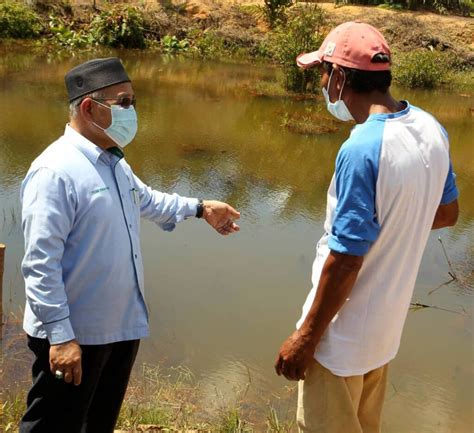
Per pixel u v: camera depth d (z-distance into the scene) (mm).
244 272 5477
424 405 3898
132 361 2281
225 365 4078
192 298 4938
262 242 6230
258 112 12484
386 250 1921
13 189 7082
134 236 2172
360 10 22047
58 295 1959
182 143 9805
